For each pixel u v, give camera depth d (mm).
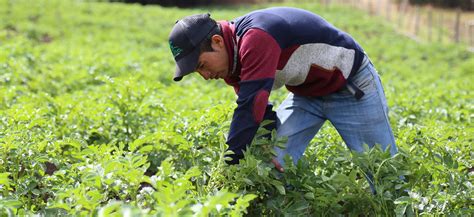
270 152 5516
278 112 6000
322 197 5246
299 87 5582
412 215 5113
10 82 11758
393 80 17547
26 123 7145
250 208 5523
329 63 5270
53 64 15250
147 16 31219
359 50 5430
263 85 4848
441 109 9930
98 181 4562
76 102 8750
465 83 15664
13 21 24672
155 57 19453
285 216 5234
